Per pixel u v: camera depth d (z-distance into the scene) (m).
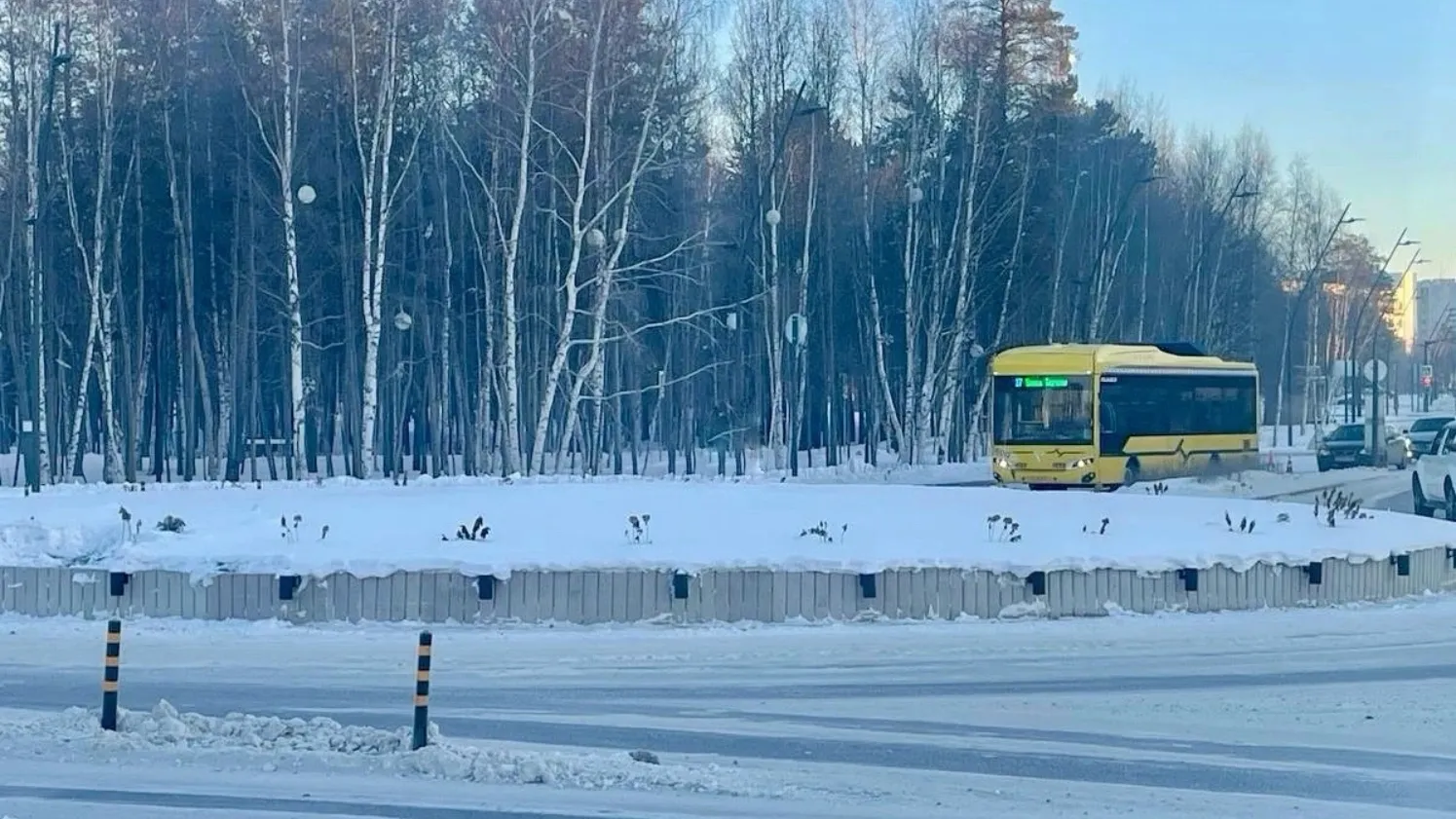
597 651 16.11
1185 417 38.78
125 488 27.69
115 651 11.37
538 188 44.25
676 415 65.31
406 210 51.25
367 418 39.56
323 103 44.25
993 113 52.44
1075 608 18.89
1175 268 72.25
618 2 40.06
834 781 10.17
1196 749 11.37
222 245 50.50
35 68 43.88
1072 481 35.78
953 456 62.03
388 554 18.55
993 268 55.94
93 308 44.75
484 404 43.44
